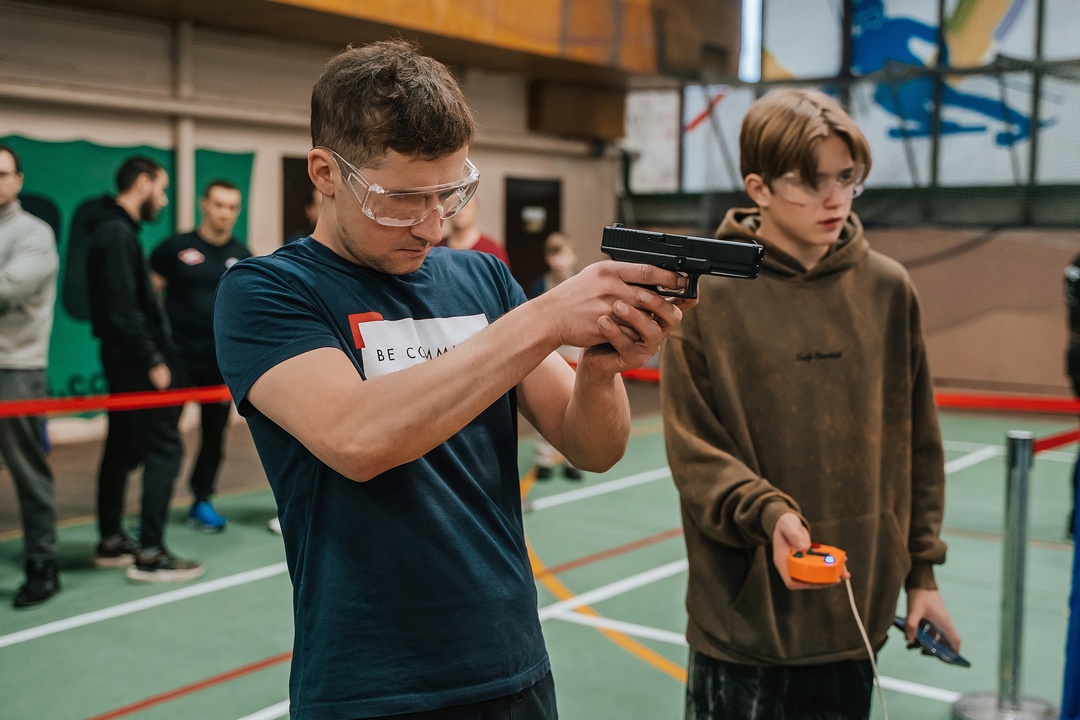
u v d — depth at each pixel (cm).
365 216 118
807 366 188
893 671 352
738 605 186
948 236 1033
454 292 140
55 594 416
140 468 668
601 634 378
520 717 127
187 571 440
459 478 129
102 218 436
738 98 1115
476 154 996
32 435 402
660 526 535
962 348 1038
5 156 386
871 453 189
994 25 1009
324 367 114
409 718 118
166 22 754
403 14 752
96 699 316
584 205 1128
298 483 125
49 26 693
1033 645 374
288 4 694
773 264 191
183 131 766
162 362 438
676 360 190
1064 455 768
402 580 121
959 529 542
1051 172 976
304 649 123
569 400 140
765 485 176
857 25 1071
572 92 1052
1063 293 989
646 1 932
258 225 830
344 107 113
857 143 180
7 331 397
